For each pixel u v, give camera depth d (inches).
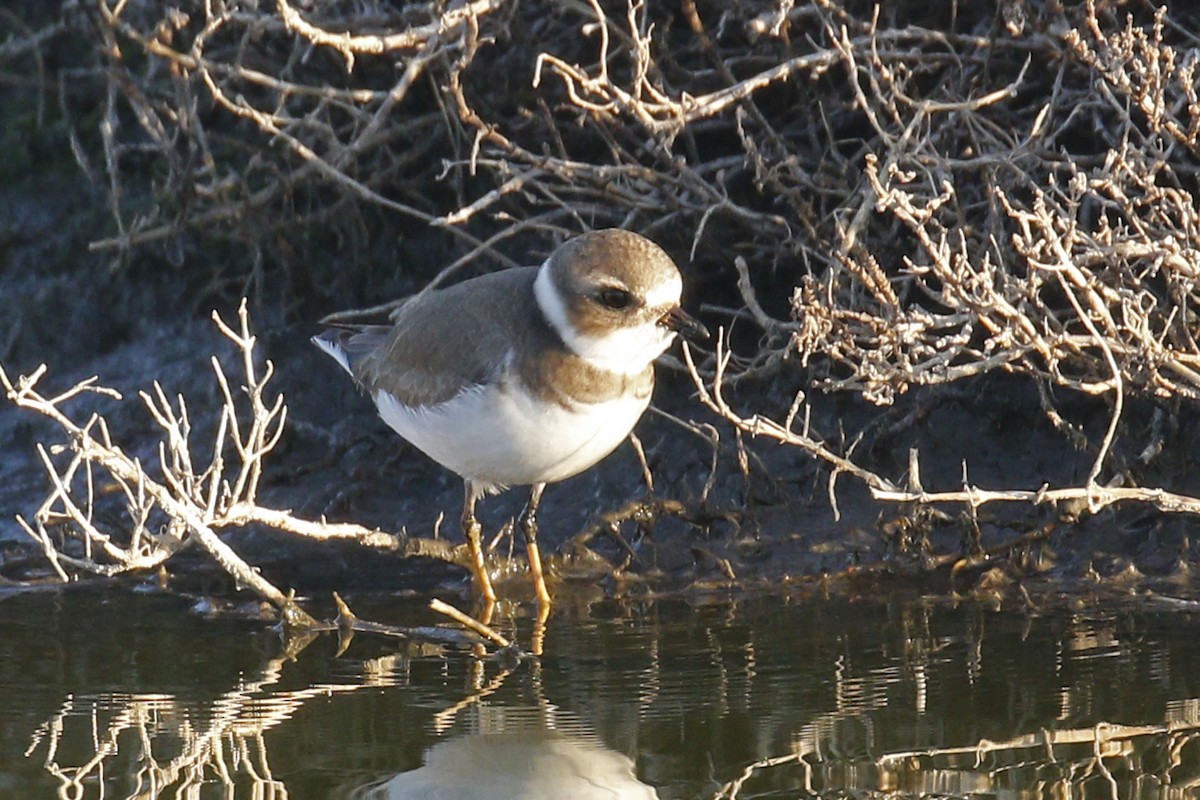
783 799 307.9
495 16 495.5
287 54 549.3
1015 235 373.4
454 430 393.4
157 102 544.7
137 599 437.4
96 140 601.0
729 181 504.4
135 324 568.7
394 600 434.9
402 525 482.0
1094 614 402.6
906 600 420.2
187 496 410.0
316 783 319.3
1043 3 454.3
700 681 366.0
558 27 511.8
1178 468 446.3
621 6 502.6
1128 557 430.3
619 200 480.1
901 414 478.3
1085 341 389.7
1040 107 463.5
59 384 553.9
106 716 354.3
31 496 503.5
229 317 562.9
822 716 344.8
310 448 515.8
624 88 500.4
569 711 351.3
